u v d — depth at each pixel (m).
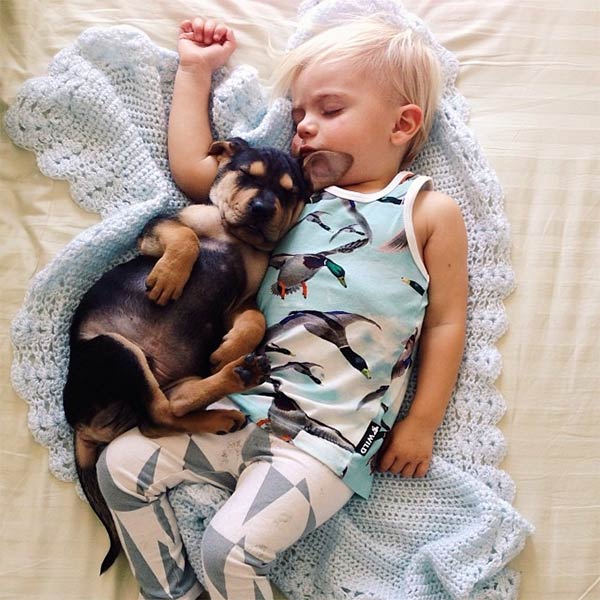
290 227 1.16
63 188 1.22
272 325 1.13
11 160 1.23
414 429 1.13
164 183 1.21
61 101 1.22
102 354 1.05
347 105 1.19
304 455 1.05
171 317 1.08
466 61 1.32
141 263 1.12
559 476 1.13
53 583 1.07
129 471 1.04
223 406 1.10
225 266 1.11
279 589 1.10
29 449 1.12
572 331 1.18
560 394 1.16
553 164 1.26
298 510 1.02
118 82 1.26
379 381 1.11
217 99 1.24
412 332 1.13
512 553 1.08
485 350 1.17
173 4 1.31
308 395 1.08
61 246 1.19
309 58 1.21
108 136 1.23
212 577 1.00
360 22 1.24
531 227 1.23
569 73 1.31
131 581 1.09
